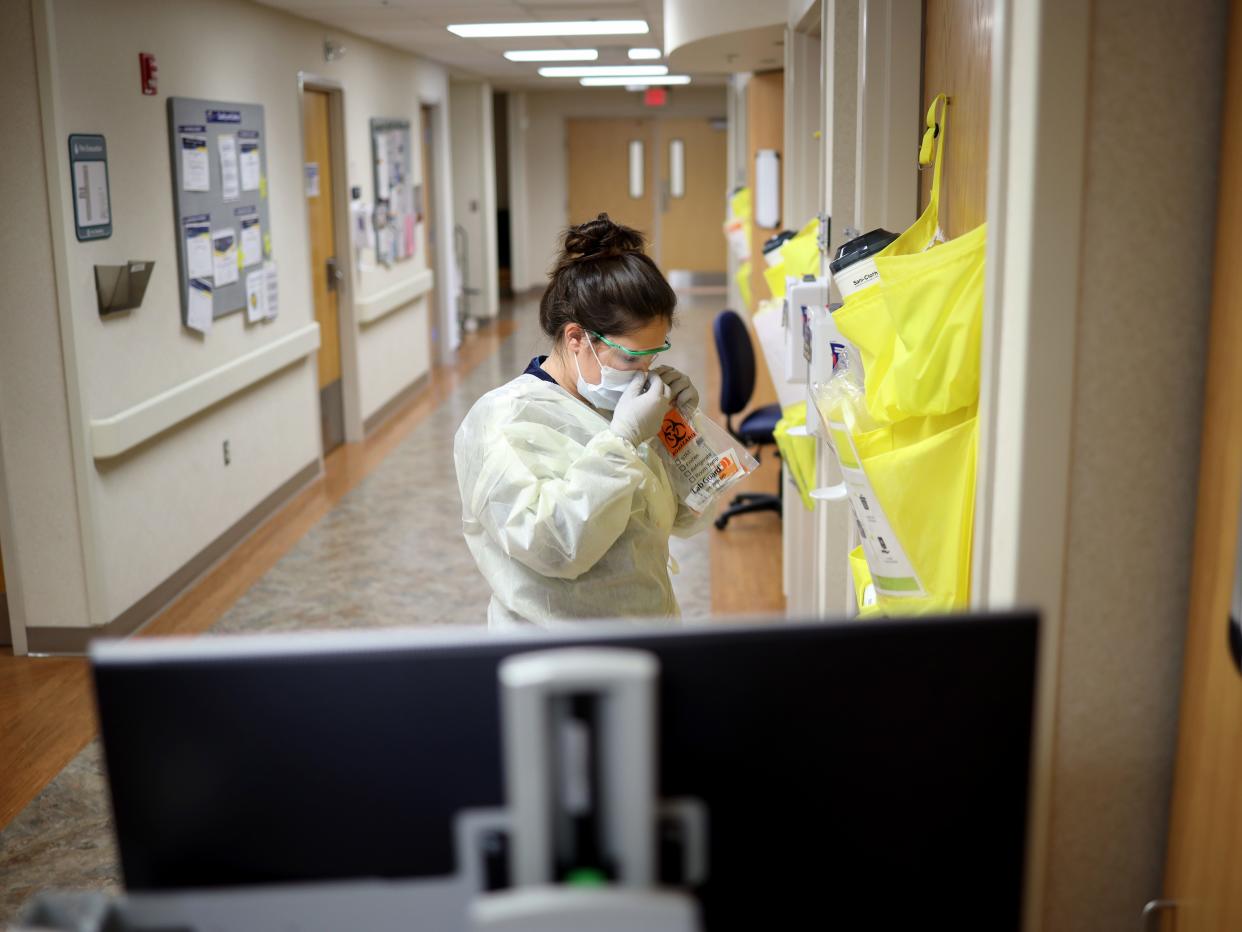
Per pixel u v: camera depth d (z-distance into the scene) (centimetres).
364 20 626
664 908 64
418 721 78
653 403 175
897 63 229
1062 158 113
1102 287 116
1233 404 110
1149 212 115
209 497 487
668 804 78
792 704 78
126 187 406
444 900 79
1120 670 125
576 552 171
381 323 775
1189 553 122
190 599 453
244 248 519
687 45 450
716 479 189
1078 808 129
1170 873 127
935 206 176
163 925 80
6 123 359
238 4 517
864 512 158
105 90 390
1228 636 110
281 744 78
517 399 180
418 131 888
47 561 391
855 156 263
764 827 79
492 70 1058
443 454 689
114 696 77
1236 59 108
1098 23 112
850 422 161
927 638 78
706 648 77
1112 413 119
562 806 70
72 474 383
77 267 373
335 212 695
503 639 77
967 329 141
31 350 375
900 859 81
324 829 79
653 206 1546
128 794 78
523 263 1503
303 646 77
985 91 173
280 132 576
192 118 460
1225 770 113
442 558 500
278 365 554
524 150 1490
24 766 323
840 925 81
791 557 389
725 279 1557
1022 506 119
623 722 65
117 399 402
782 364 296
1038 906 131
